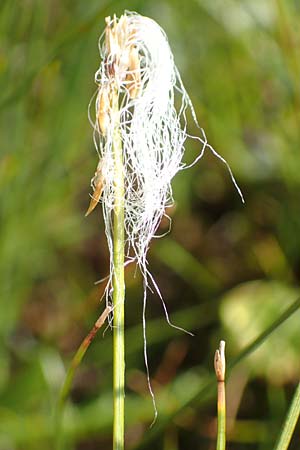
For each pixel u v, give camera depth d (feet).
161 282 0.66
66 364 0.61
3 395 0.54
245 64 0.68
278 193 0.67
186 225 0.69
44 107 0.60
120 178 0.35
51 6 0.64
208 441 0.54
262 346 0.54
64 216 0.68
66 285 0.67
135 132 0.36
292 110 0.63
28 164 0.58
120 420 0.35
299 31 0.61
